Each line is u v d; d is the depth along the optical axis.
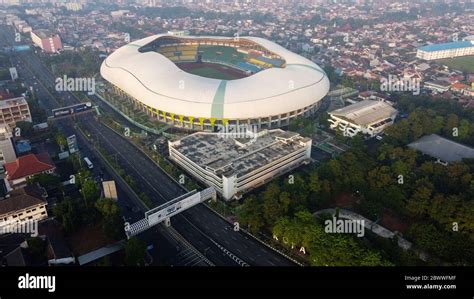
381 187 194.75
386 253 151.88
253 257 162.88
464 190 189.88
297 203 182.00
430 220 176.38
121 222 171.88
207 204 199.12
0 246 166.62
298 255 162.50
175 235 177.00
